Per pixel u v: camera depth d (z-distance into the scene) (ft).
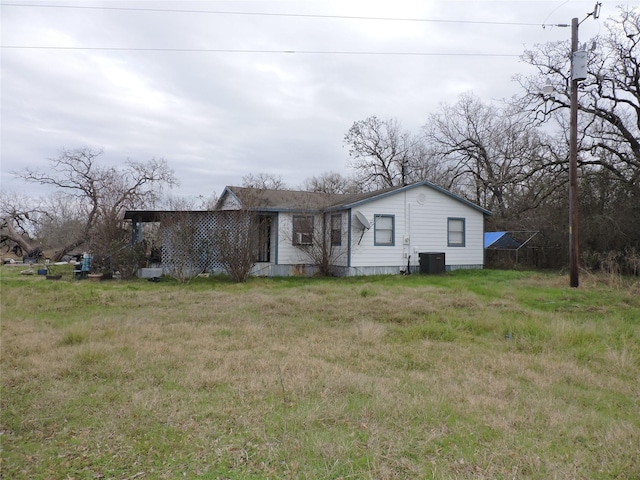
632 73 63.10
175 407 13.71
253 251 52.85
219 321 27.86
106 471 10.14
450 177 110.32
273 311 31.04
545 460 10.72
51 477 9.89
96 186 96.43
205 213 52.19
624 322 26.61
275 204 60.29
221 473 10.03
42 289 41.88
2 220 105.09
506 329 25.03
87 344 20.75
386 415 13.15
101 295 37.60
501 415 13.34
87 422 12.74
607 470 10.30
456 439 11.73
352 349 21.02
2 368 17.66
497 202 98.43
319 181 155.43
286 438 11.45
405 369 18.26
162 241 55.72
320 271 58.80
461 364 18.85
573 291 40.40
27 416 13.07
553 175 71.97
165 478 9.83
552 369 18.15
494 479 9.81
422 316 29.14
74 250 98.12
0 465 10.37
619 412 13.99
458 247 63.52
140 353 19.85
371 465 10.25
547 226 71.00
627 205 62.44
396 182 122.11
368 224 55.83
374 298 35.22
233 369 17.63
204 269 54.08
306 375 16.70
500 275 55.52
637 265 51.57
